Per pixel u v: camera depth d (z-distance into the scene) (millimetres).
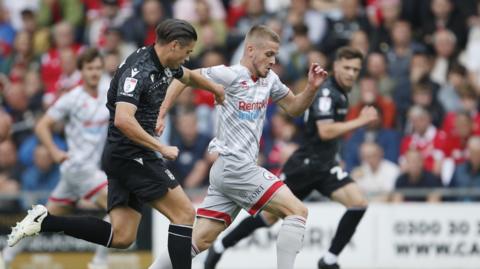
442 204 40969
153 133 26219
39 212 26484
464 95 47406
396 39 50344
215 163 27516
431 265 40969
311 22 53406
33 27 57219
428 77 48062
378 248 41188
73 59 52281
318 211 41062
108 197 27344
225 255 41531
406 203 41188
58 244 41219
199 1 53156
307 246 41094
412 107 47469
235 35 53281
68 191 35875
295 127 45938
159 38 25328
